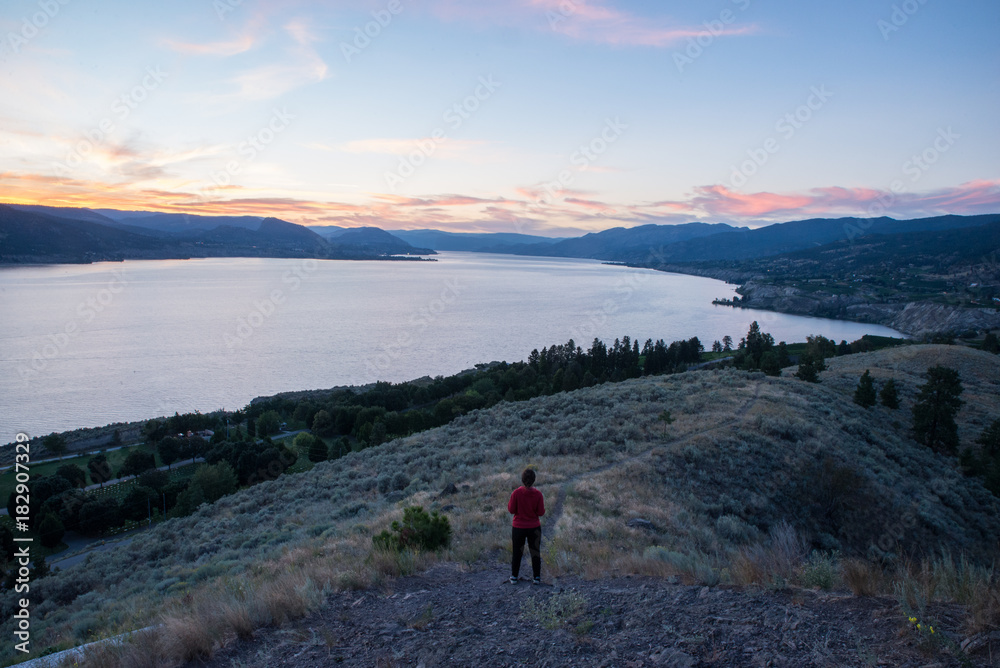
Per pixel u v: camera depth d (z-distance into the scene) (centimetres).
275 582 771
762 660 418
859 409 3738
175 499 4341
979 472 3017
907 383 4891
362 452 3388
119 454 6038
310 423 7019
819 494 1977
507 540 1090
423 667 480
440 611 623
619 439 2492
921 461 2988
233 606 616
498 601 644
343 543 1255
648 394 3538
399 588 747
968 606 450
